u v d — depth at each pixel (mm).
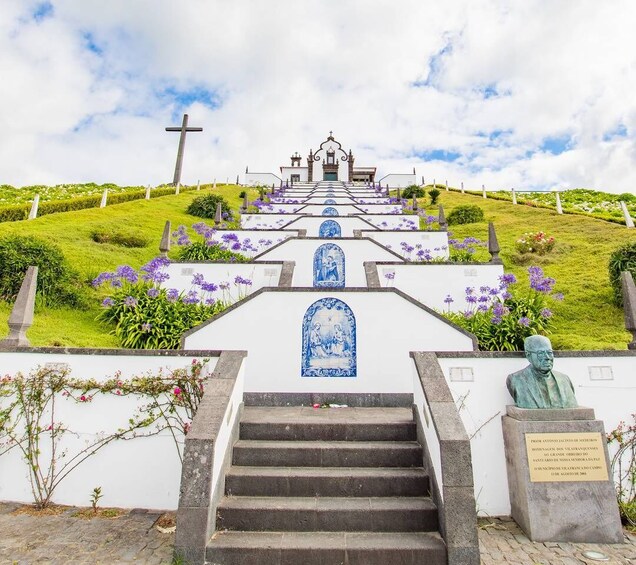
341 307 7551
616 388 5590
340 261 13203
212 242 14922
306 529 4379
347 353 7348
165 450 5344
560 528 4512
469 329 10258
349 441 5551
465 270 12172
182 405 5391
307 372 7262
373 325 7469
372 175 56062
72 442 5418
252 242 16297
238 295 12000
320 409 6676
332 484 4797
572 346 10156
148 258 16406
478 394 5438
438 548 4023
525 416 4926
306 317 7512
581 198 42219
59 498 5289
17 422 5477
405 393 7133
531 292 12758
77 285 12523
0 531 4547
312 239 13352
